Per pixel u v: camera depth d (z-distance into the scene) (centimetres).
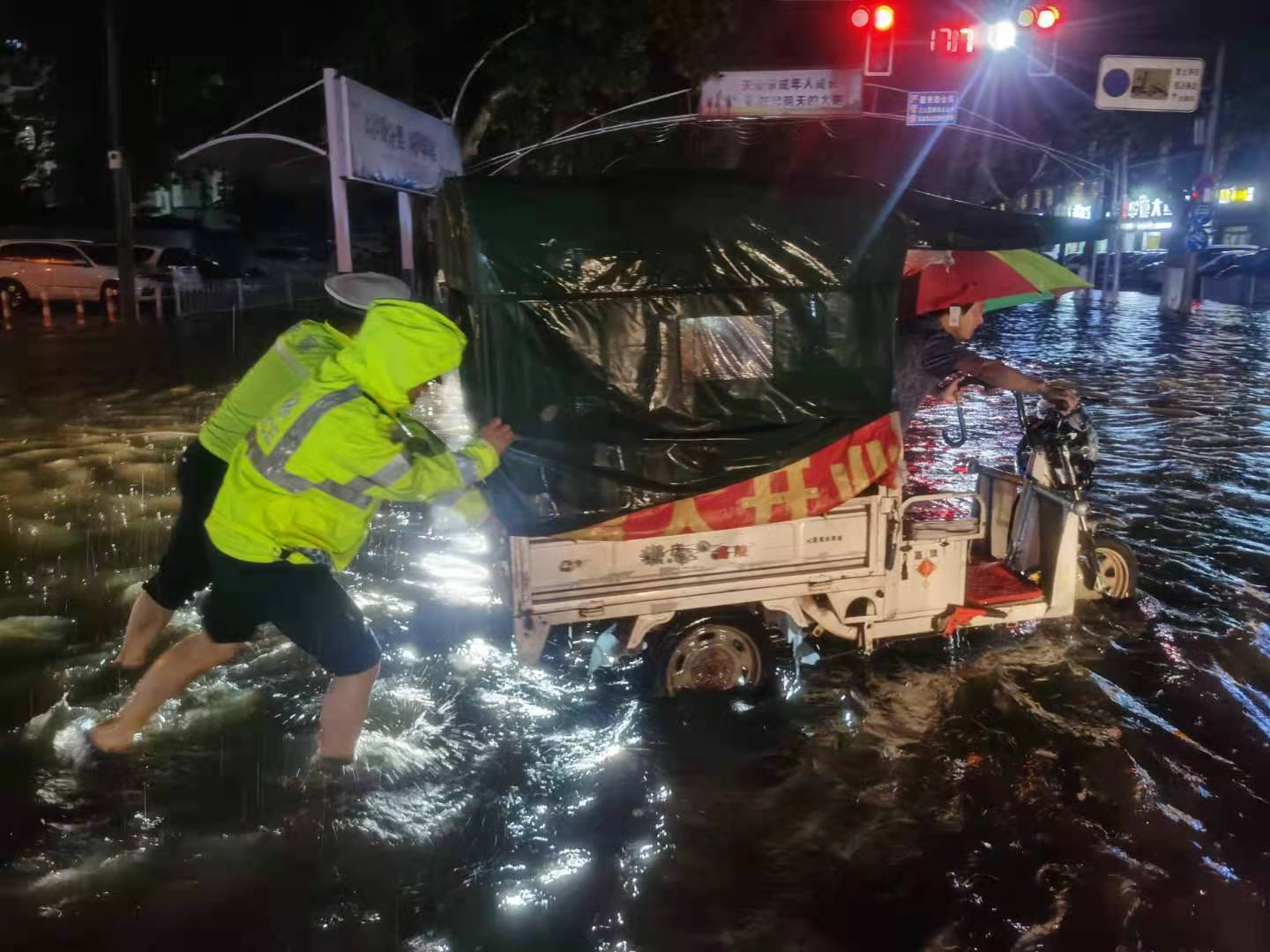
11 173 3108
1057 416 521
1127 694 453
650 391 397
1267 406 1191
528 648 412
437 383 1390
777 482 412
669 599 421
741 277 397
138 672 455
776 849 341
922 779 383
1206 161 2550
